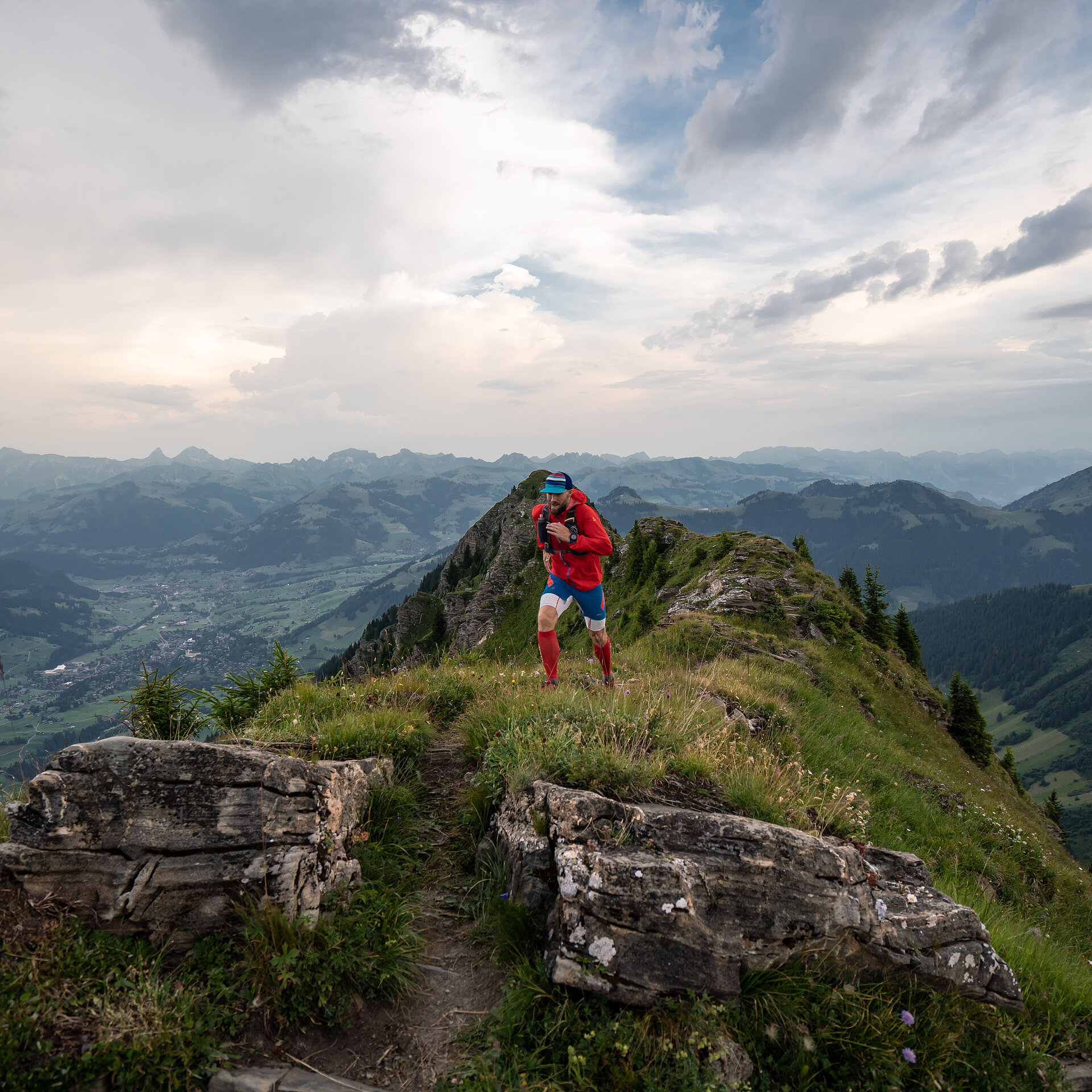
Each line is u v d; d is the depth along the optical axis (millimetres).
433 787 6855
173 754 4398
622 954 4016
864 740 14562
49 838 3939
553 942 4172
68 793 4059
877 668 24844
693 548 45719
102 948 3762
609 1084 3529
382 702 8359
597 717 6945
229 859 4184
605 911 4102
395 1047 3805
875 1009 4273
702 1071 3566
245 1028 3682
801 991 4203
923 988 4535
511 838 5129
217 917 4070
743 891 4438
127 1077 3160
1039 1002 5168
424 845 5805
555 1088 3451
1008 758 32469
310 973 3893
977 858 11102
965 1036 4336
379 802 5863
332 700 8219
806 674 19125
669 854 4570
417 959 4484
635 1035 3730
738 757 7152
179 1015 3449
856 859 4988
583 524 8383
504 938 4438
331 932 4129
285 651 9578
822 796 7164
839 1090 3824
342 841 4941
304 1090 3361
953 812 13531
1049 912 10828
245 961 3854
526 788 5609
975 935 4801
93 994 3479
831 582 31875
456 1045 3834
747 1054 3805
